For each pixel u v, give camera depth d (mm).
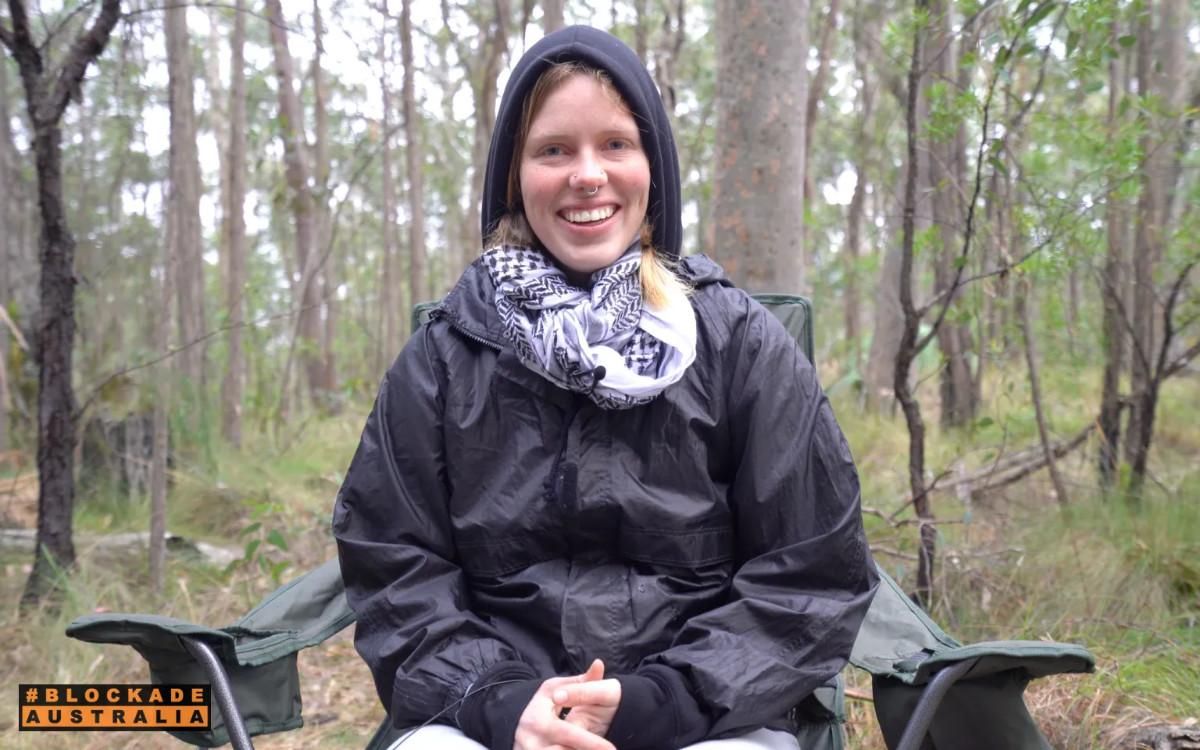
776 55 3328
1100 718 2186
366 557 1535
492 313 1596
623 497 1481
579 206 1588
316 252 7426
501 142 1668
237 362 6676
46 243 3205
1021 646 1238
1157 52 4266
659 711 1301
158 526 3562
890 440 5602
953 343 5246
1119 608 2861
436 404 1581
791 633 1392
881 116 6836
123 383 5215
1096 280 3885
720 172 3441
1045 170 3678
